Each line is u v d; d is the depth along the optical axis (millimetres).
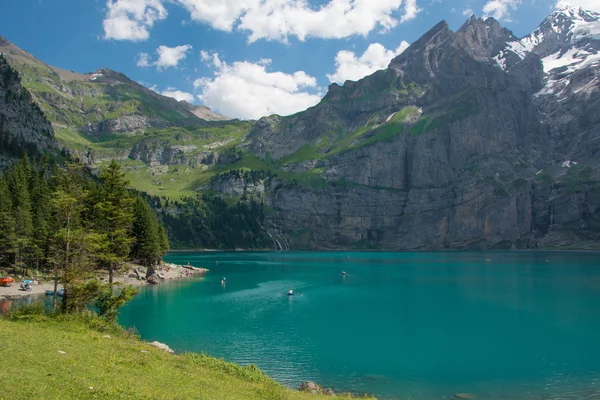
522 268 176500
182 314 79625
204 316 78375
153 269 130500
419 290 116312
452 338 65250
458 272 163750
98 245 47812
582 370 50812
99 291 45344
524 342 63406
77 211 48625
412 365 52656
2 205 95188
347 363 53000
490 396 42969
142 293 104500
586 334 67750
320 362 53188
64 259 44906
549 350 59281
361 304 94125
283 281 135750
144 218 125312
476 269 175375
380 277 148750
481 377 48469
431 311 86375
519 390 44625
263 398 26250
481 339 64938
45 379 20328
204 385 25734
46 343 27109
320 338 64375
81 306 44062
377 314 83250
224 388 26250
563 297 102625
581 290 112938
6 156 196250
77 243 45312
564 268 173750
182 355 34906
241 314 80938
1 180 108062
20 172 123812
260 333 66750
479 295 106875
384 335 67000
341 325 73375
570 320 77625
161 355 31875
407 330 70312
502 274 154125
